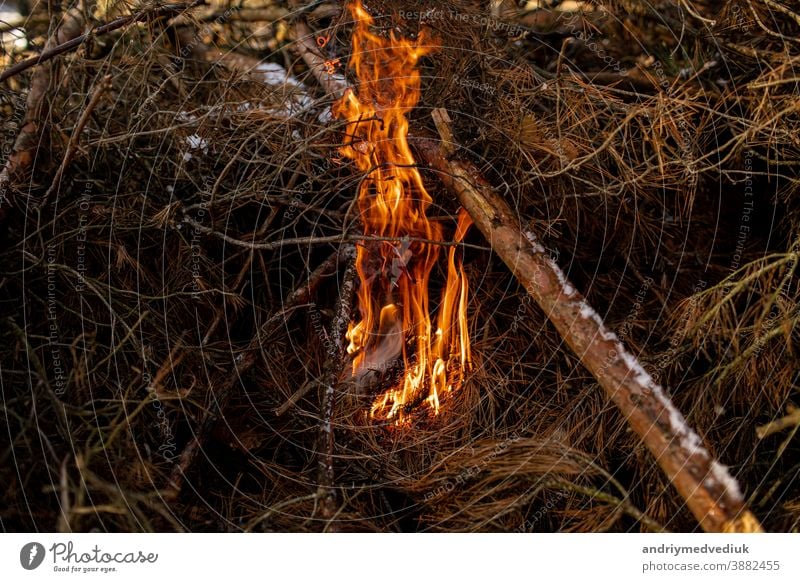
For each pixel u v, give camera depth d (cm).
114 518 194
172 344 226
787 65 217
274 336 240
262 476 222
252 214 253
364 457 214
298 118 242
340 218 239
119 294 225
